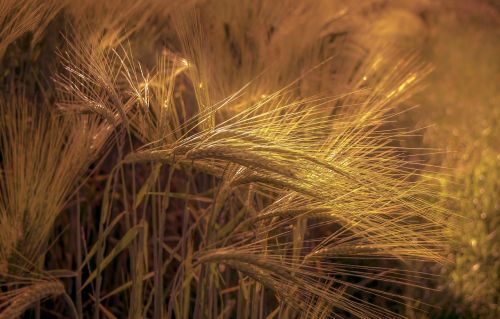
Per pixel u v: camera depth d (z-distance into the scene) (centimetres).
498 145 799
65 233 382
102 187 411
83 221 378
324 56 467
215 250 253
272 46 436
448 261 263
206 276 272
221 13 441
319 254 272
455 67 1154
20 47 381
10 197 265
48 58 387
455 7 1045
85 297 380
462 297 464
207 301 275
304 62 445
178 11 412
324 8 485
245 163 231
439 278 471
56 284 236
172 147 254
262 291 293
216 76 373
